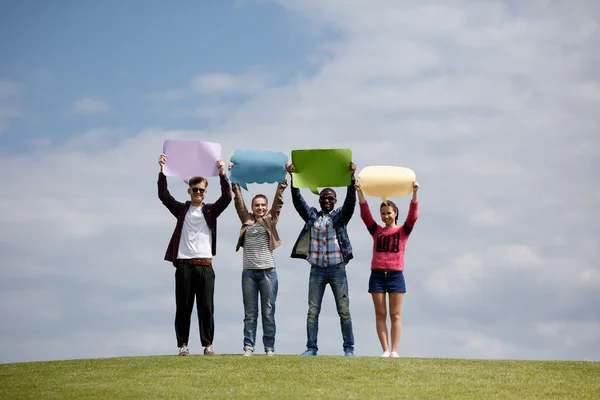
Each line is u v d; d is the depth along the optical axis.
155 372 9.48
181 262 10.95
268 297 10.89
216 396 8.28
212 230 11.16
